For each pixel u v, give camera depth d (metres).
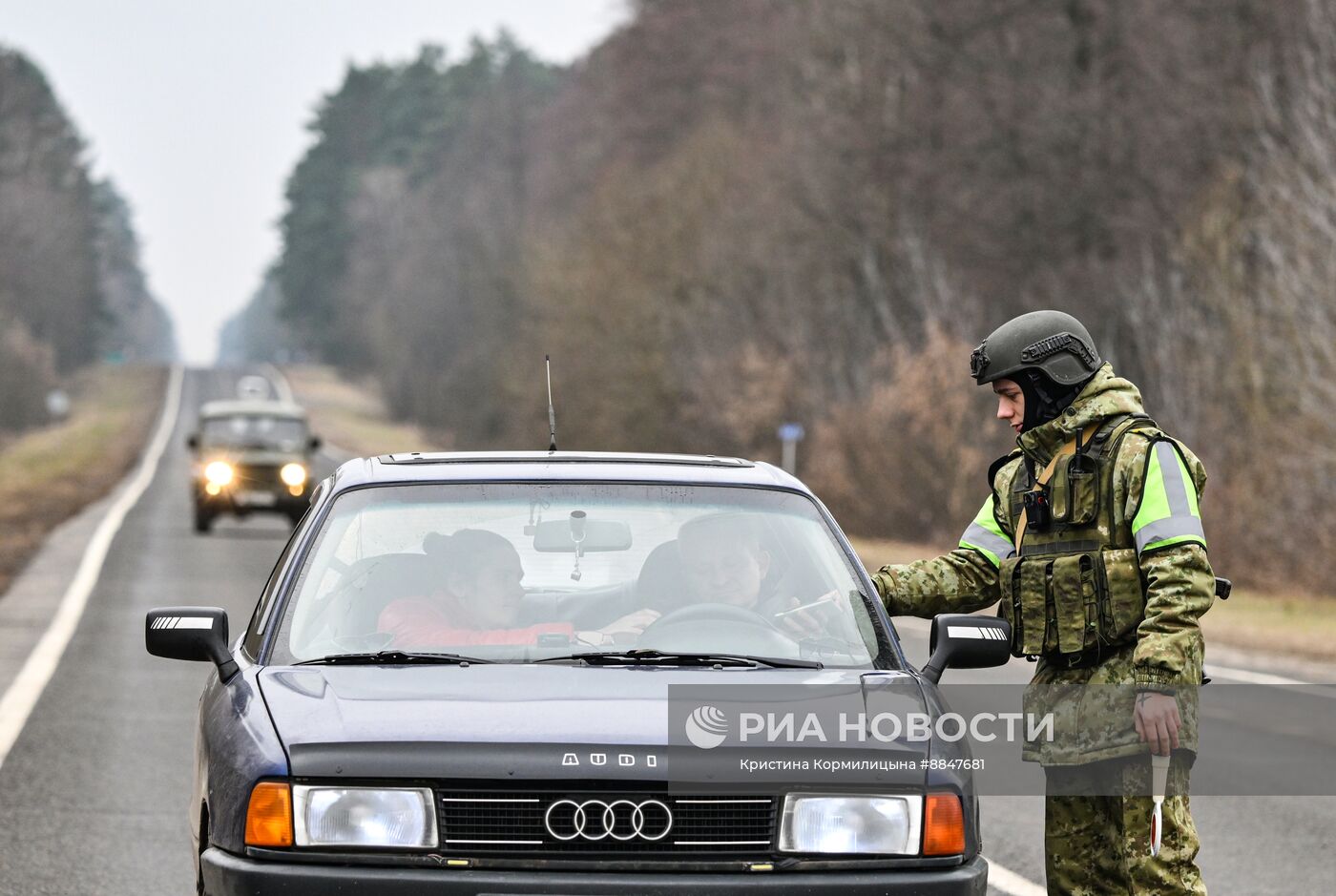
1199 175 147.88
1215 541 97.38
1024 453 17.66
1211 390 110.44
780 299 186.75
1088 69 168.25
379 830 14.91
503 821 14.91
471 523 18.64
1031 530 17.44
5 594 65.19
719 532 18.58
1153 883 16.52
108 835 26.92
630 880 14.65
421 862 14.83
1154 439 16.80
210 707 17.12
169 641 17.55
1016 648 17.39
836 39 188.88
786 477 19.95
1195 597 16.27
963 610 18.86
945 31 177.25
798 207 186.50
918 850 15.23
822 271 184.50
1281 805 30.58
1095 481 16.95
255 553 86.25
